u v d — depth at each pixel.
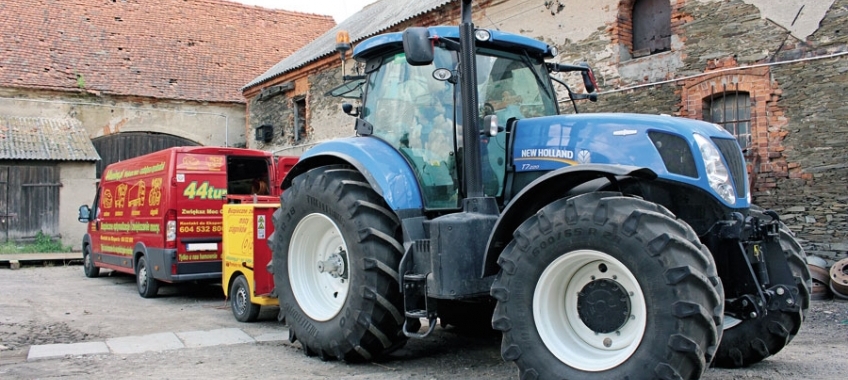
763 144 8.92
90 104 20.30
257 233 7.12
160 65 22.28
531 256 3.88
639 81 10.41
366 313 4.78
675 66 9.95
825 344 5.57
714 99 9.56
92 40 21.88
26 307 8.41
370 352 4.97
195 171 9.06
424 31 4.53
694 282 3.40
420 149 5.06
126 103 20.88
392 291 4.80
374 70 5.60
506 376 4.62
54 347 5.83
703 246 3.62
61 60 20.58
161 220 8.95
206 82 22.53
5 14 21.20
